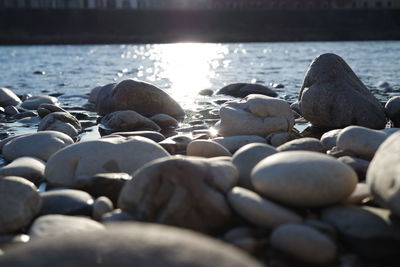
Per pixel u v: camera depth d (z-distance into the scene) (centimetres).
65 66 398
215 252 39
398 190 52
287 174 58
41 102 177
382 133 87
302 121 140
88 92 231
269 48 729
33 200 63
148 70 359
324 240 50
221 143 101
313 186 57
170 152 98
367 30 1144
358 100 126
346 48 671
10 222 59
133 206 61
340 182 58
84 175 77
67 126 128
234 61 444
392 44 820
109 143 81
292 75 300
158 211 59
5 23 1027
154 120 141
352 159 77
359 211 56
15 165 83
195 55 565
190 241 40
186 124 143
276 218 55
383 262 52
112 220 59
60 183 78
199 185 59
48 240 40
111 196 71
